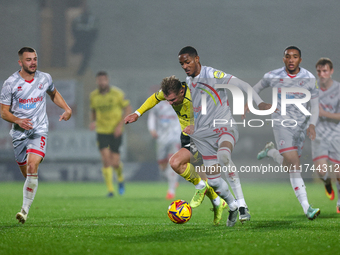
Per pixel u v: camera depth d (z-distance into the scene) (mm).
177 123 37844
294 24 99812
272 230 16719
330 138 24703
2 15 94812
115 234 15797
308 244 13797
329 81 24688
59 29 87812
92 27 87188
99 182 62250
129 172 63406
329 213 24406
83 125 67750
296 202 32344
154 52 94812
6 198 34938
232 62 95500
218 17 101438
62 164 63469
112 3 100938
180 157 18156
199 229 17109
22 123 18906
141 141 73562
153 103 19719
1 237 15148
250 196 38312
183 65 18281
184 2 103188
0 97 19453
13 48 92500
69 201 33031
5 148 62969
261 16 101312
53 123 67188
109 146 38562
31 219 21438
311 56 95438
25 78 19750
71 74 69625
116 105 38312
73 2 89375
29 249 13172
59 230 16844
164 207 28500
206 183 18438
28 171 19172
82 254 12539
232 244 13781
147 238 14922
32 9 95062
